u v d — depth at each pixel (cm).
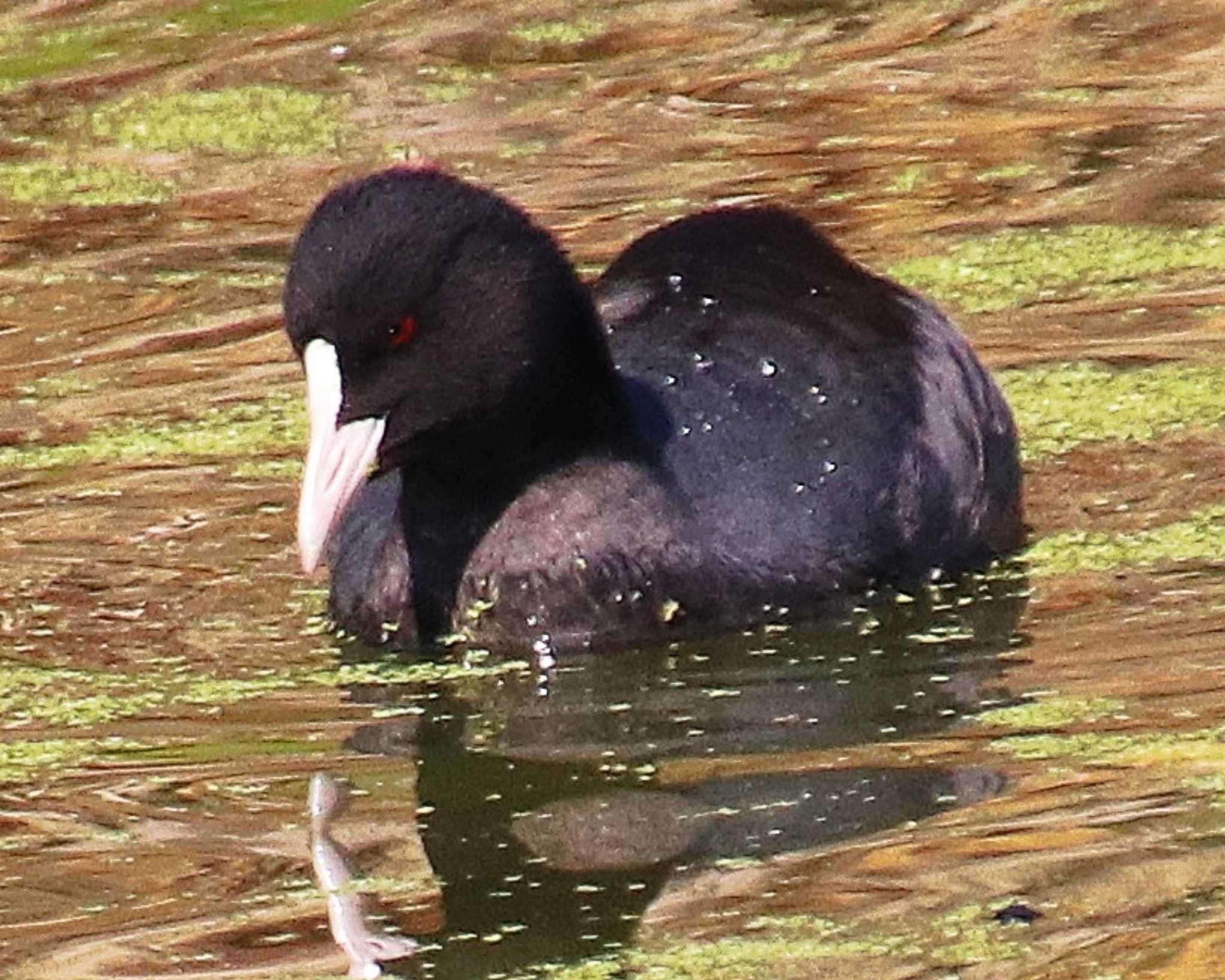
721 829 936
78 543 1265
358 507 1198
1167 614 1130
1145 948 823
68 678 1123
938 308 1343
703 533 1141
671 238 1295
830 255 1297
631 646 1131
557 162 1753
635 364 1200
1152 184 1667
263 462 1347
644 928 862
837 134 1781
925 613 1155
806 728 1034
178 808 978
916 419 1216
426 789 990
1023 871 883
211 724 1066
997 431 1265
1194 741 988
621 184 1705
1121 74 1858
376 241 1104
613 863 915
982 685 1066
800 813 948
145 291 1582
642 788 981
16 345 1515
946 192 1675
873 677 1083
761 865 903
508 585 1137
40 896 904
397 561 1156
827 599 1159
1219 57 1877
